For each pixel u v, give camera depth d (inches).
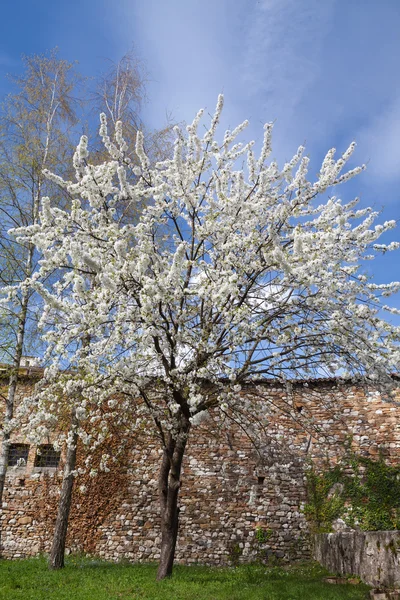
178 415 337.7
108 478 511.2
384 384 331.6
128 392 337.4
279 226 329.7
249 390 417.1
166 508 334.6
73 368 334.0
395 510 469.1
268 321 318.7
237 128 353.7
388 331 303.7
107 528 499.2
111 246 293.6
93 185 303.0
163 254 339.0
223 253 330.3
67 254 302.0
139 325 309.7
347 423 507.8
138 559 485.1
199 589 300.5
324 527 476.7
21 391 537.0
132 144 490.3
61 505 408.5
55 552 395.9
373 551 330.6
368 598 288.4
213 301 273.7
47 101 518.9
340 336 310.8
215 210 343.6
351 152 319.3
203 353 306.3
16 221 479.2
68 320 301.4
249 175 351.6
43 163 485.7
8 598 273.0
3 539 502.3
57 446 343.3
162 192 318.7
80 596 280.5
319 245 306.5
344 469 493.7
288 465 505.0
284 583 336.2
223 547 485.7
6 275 451.5
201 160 344.2
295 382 483.5
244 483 506.3
